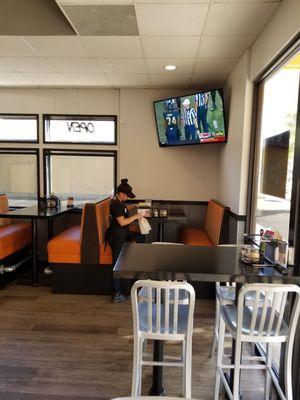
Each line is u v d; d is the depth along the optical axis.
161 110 4.82
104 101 5.18
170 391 2.16
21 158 5.34
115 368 2.39
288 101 2.55
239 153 3.54
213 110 4.13
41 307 3.43
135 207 4.57
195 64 3.83
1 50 3.43
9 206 5.38
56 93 5.18
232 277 1.74
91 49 3.38
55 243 3.73
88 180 5.38
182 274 1.75
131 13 2.58
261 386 2.24
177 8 2.50
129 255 2.10
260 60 2.93
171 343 2.75
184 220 4.06
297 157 1.97
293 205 1.95
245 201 3.47
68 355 2.55
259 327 1.72
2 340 2.77
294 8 2.16
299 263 1.83
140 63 3.83
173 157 5.24
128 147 5.23
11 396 2.09
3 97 5.20
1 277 4.14
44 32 3.00
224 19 2.66
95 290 3.78
